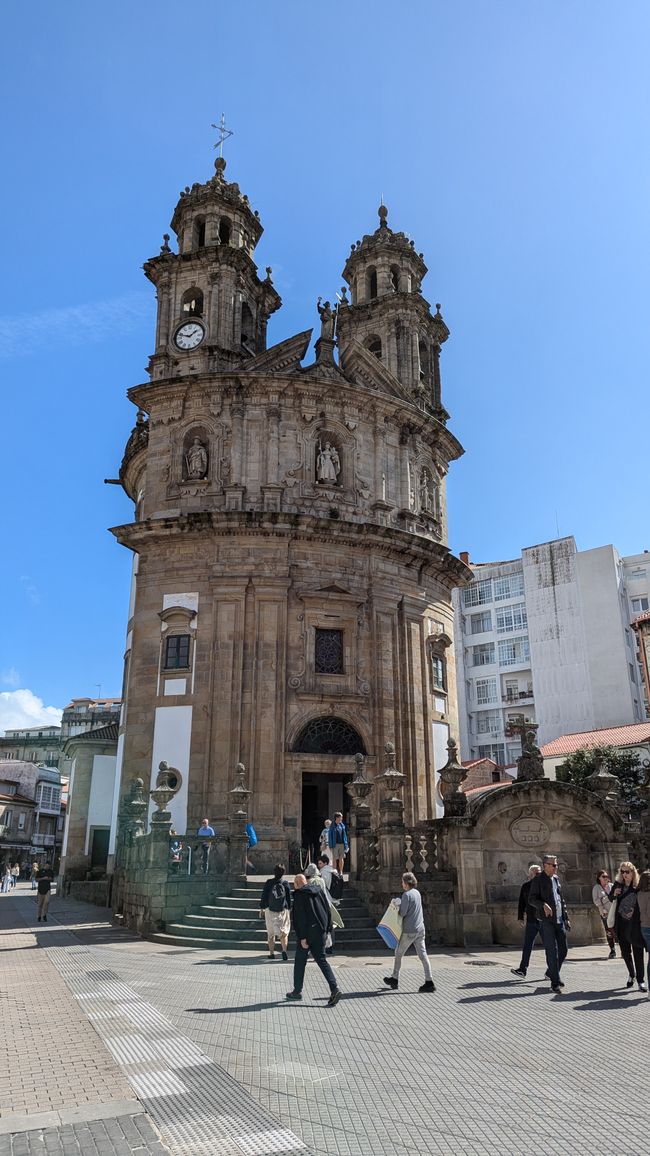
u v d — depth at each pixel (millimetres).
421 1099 6805
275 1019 9930
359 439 32281
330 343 33750
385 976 13555
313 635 28969
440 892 18328
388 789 19297
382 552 30781
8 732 101312
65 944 18656
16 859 70625
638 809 22312
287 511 30094
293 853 26172
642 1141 5797
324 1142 5828
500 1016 10102
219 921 18453
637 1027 9453
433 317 40500
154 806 26797
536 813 19484
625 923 12250
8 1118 6320
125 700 32906
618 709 60156
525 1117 6336
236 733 27031
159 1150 5633
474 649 70000
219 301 33688
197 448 30891
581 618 63531
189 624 28703
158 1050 8492
